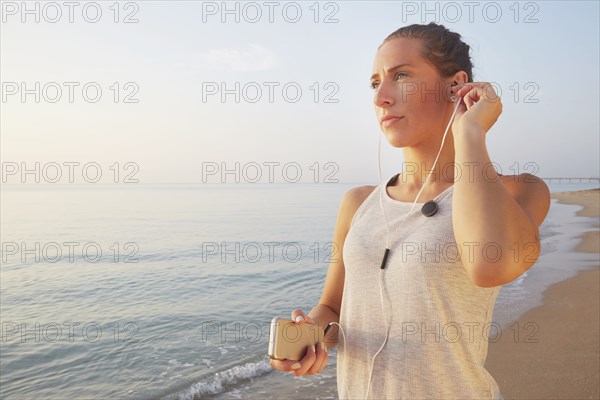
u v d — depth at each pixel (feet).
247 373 21.76
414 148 4.18
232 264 59.11
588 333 23.39
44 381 23.82
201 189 463.01
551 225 88.94
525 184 3.87
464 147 3.46
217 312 36.68
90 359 26.40
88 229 103.96
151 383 22.17
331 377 20.39
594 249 53.78
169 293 43.73
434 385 3.64
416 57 4.02
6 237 91.09
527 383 18.07
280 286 45.83
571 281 36.17
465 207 3.32
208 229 102.68
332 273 4.92
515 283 36.60
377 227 4.10
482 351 3.76
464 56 4.19
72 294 44.09
